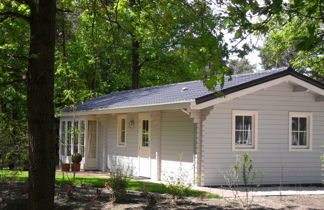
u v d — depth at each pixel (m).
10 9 8.72
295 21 12.35
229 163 14.70
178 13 9.77
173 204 9.91
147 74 31.80
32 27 6.92
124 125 20.12
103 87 30.89
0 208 9.70
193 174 14.45
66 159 23.23
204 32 5.37
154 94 18.12
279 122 15.63
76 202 10.23
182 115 15.56
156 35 11.07
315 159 16.16
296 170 15.77
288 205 10.48
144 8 10.41
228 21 5.29
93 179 15.34
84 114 21.33
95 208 9.66
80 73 27.56
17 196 10.58
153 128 17.45
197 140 14.39
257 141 15.20
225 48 5.14
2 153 10.17
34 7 6.96
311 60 15.89
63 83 17.56
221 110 14.69
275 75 14.84
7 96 14.35
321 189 14.65
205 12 8.83
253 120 15.27
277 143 15.55
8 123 10.50
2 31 7.87
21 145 10.20
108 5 11.16
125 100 19.17
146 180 16.67
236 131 15.00
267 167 15.30
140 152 18.39
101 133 21.92
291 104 15.87
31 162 6.73
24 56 6.79
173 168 15.90
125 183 10.81
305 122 16.23
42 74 6.74
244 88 14.34
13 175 10.86
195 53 5.19
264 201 10.98
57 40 21.00
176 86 18.80
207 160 14.40
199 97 13.55
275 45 21.73
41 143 6.72
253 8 5.02
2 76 7.36
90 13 11.17
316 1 4.40
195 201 10.53
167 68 30.44
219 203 10.40
